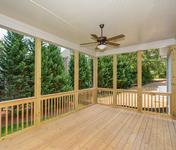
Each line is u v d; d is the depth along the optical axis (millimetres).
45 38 3834
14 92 4953
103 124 3715
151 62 9930
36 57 3584
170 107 4355
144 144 2627
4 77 4785
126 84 8062
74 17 2969
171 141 2744
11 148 2500
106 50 6094
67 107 4754
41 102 3863
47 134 3088
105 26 3488
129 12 2730
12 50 4906
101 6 2512
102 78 7426
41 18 3023
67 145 2605
